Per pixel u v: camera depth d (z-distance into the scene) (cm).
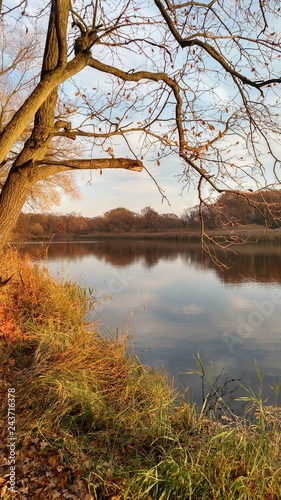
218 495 306
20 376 494
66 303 880
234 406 533
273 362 722
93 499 302
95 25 387
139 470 318
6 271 852
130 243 5466
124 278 1803
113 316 1058
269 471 334
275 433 393
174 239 6169
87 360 566
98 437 386
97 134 373
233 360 736
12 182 365
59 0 343
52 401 423
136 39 414
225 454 349
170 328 955
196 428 429
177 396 551
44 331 654
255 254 3022
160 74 412
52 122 382
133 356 709
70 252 3403
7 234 370
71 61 361
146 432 400
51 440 367
